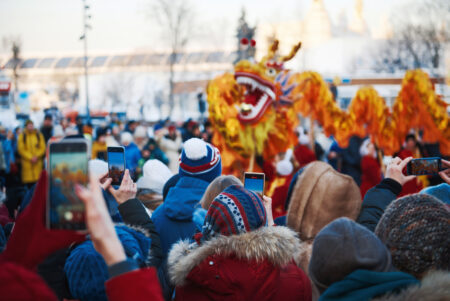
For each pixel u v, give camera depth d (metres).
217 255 2.29
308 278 2.48
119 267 1.38
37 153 11.75
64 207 1.36
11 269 1.26
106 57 74.62
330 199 2.68
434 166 3.12
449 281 1.69
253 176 3.33
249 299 2.26
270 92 9.61
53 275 2.68
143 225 2.64
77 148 1.38
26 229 1.35
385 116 11.18
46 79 81.44
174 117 34.84
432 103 11.06
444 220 1.84
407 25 32.59
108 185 2.65
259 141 9.77
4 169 11.61
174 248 2.56
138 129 12.59
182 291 2.39
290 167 7.77
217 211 2.42
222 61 56.41
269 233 2.30
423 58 32.50
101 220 1.36
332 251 1.81
